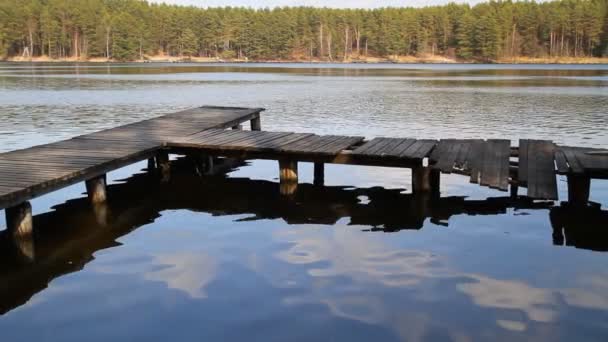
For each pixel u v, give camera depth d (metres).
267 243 8.94
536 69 94.69
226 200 12.11
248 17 148.38
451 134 21.80
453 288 7.09
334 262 8.02
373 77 68.00
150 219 10.55
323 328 6.03
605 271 7.71
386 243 8.93
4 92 41.38
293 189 12.84
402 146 13.23
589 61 128.88
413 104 33.66
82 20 134.50
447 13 149.00
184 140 13.85
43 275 7.71
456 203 11.62
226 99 37.28
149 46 140.88
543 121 25.48
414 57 145.00
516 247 8.73
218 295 6.89
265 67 108.94
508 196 12.18
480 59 135.62
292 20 145.75
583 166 10.98
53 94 40.16
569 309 6.50
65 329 6.10
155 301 6.75
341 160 12.39
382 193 12.65
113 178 14.43
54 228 10.00
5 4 131.25
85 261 8.24
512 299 6.77
